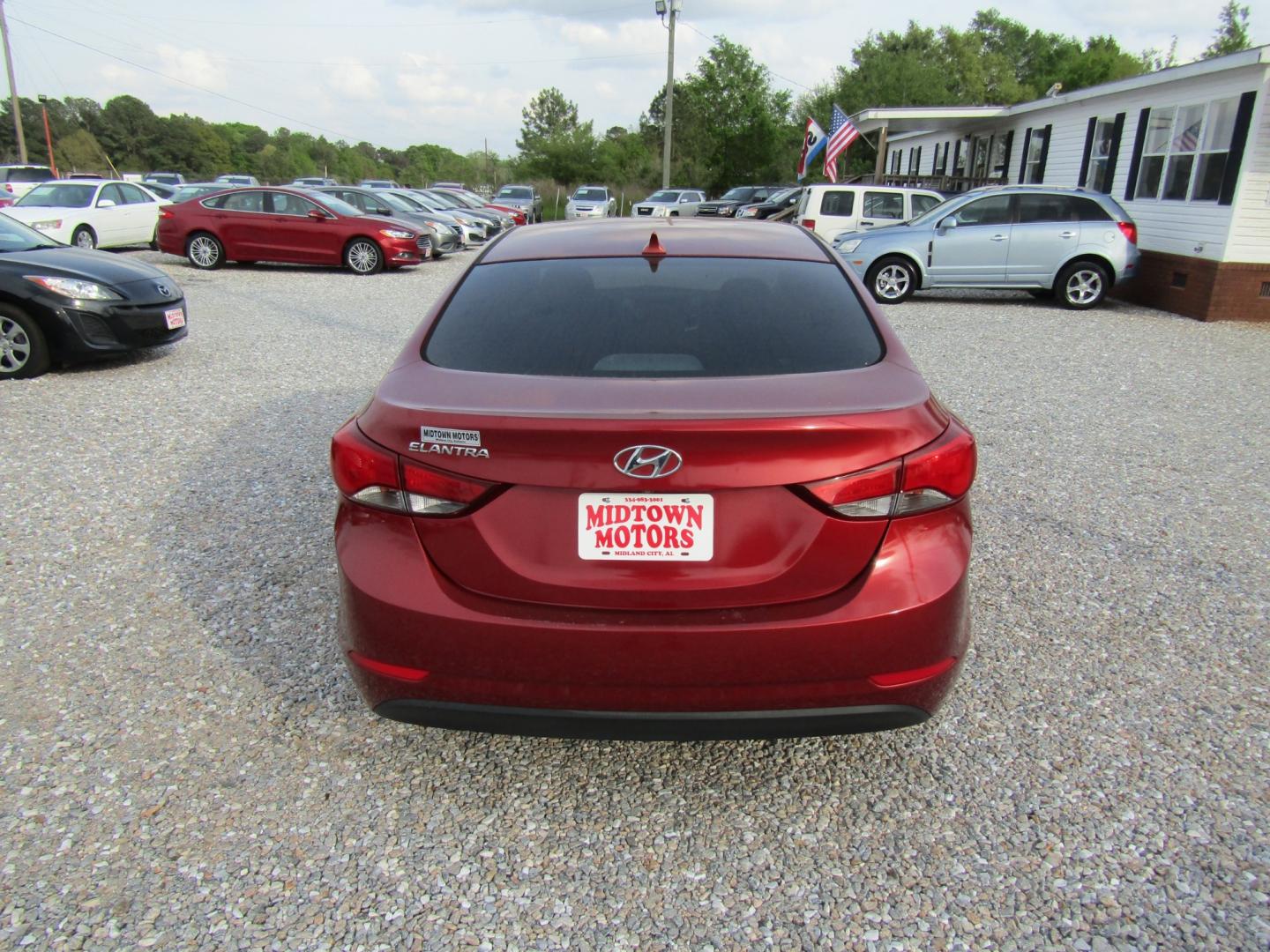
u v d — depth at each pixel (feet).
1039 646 11.21
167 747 9.17
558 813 8.35
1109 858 7.72
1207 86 41.63
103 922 7.03
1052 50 225.97
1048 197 42.57
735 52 175.42
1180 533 14.83
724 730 7.39
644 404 7.18
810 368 7.93
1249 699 10.10
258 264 61.46
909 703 7.55
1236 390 25.54
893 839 7.99
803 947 6.87
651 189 196.65
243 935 6.93
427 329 8.89
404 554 7.46
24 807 8.29
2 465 17.52
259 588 12.55
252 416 21.17
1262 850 7.81
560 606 7.25
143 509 15.35
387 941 6.89
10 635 11.28
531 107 284.00
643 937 6.97
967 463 7.50
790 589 7.22
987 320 38.68
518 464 7.06
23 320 24.35
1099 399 24.07
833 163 71.87
